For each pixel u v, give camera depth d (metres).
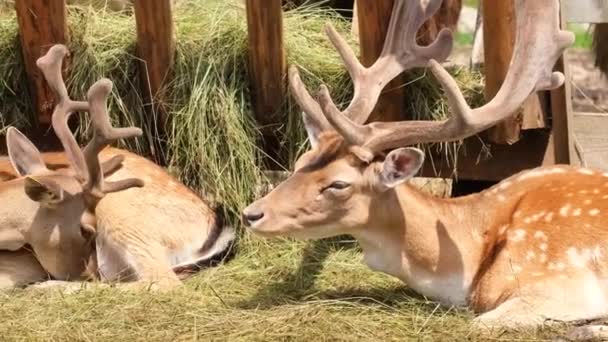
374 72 11.04
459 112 10.11
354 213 10.26
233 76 12.36
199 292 11.19
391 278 11.45
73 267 11.64
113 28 12.63
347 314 10.31
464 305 10.52
